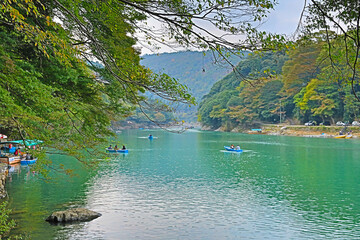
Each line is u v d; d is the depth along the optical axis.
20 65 10.02
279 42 6.07
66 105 11.30
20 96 8.96
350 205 20.64
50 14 9.78
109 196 22.19
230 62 6.21
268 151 52.91
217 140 78.62
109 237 14.89
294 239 15.10
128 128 157.62
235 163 39.03
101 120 13.29
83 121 12.92
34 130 9.98
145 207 19.73
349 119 87.88
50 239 14.45
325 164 38.16
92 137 12.66
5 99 7.68
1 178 22.94
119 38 11.80
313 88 93.12
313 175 31.12
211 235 15.48
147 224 16.77
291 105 112.44
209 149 56.31
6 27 9.97
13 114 8.36
